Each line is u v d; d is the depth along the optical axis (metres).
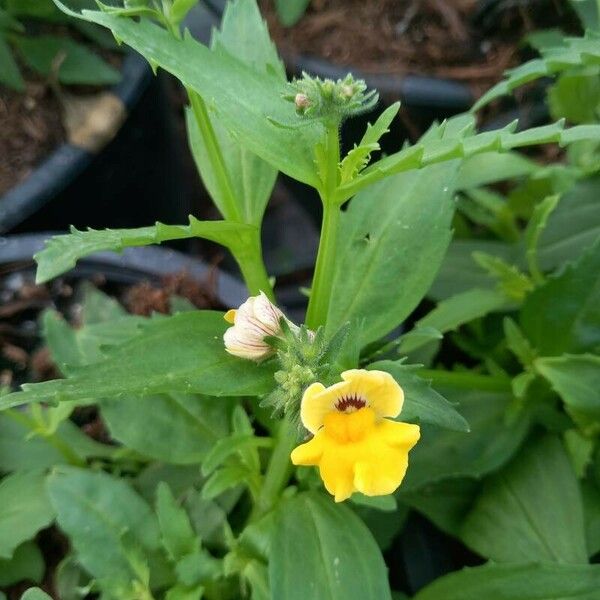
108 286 0.18
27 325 0.18
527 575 0.13
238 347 0.11
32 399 0.10
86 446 0.15
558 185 0.17
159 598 0.14
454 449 0.15
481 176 0.17
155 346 0.11
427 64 0.22
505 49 0.23
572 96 0.18
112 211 0.22
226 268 0.24
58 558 0.15
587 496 0.15
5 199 0.19
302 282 0.24
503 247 0.18
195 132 0.14
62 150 0.19
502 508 0.15
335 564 0.12
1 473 0.15
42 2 0.20
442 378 0.15
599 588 0.13
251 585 0.13
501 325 0.17
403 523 0.16
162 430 0.14
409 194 0.13
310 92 0.10
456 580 0.13
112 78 0.20
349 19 0.23
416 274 0.13
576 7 0.19
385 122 0.11
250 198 0.14
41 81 0.20
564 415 0.15
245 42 0.14
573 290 0.14
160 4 0.15
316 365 0.10
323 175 0.11
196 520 0.14
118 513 0.13
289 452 0.13
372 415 0.10
